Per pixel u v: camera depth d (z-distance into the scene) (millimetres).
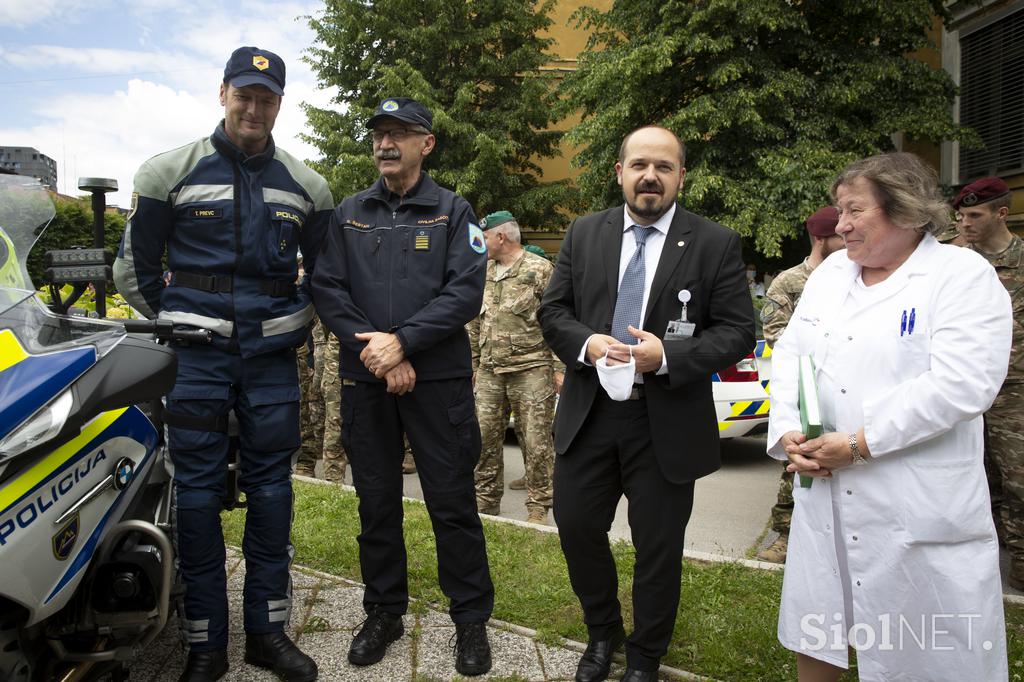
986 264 1840
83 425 1784
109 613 2018
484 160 16453
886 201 1848
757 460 6367
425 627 2941
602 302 2508
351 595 3230
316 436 6039
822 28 11695
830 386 1978
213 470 2498
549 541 3867
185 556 2449
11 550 1615
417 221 2695
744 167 11211
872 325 1922
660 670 2621
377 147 2668
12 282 1936
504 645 2805
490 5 17484
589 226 2639
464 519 2707
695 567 3508
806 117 11141
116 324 2178
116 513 2070
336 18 17766
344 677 2564
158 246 2580
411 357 2635
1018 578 3521
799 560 2049
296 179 2699
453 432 2686
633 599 2484
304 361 6035
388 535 2754
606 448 2465
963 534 1814
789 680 2541
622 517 4895
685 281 2412
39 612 1716
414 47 17516
